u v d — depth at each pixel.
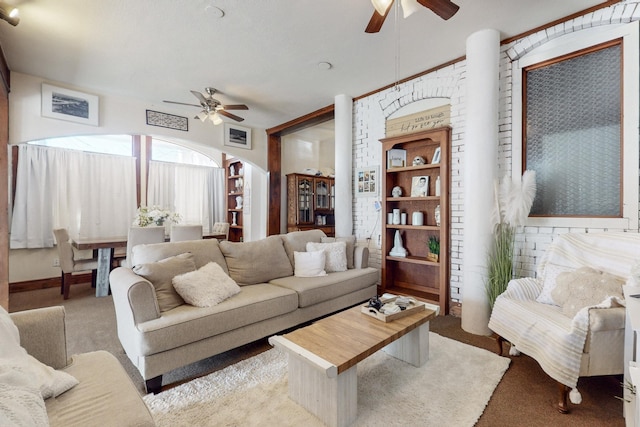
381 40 2.96
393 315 2.12
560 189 2.76
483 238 2.84
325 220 6.64
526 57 2.89
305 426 1.63
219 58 3.30
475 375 2.09
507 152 3.00
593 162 2.58
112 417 1.08
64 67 3.46
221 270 2.66
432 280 3.78
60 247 3.99
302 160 6.78
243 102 4.64
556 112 2.78
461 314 3.12
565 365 1.67
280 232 6.21
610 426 1.62
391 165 3.96
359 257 3.77
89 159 5.23
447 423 1.63
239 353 2.48
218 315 2.20
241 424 1.64
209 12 2.52
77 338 2.75
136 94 4.28
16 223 4.48
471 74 2.88
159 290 2.23
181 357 2.02
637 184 2.35
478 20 2.67
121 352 2.49
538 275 2.47
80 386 1.26
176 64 3.43
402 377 2.08
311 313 2.92
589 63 2.61
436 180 3.65
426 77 3.61
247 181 6.45
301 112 5.10
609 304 1.72
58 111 3.83
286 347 1.73
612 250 2.13
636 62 2.35
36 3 2.39
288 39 2.93
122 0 2.37
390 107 4.01
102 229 5.34
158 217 4.71
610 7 2.44
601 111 2.55
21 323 1.34
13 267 4.50
